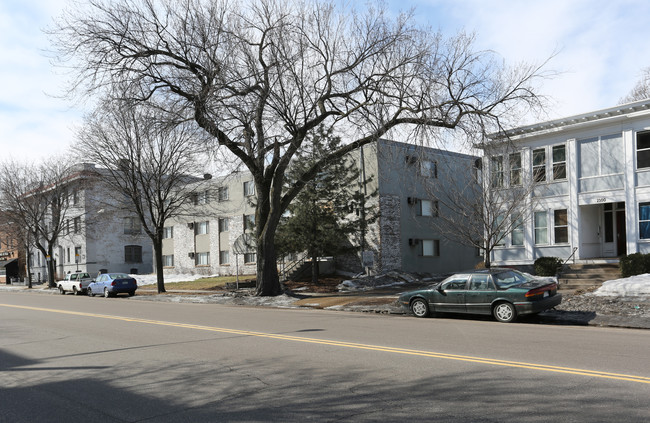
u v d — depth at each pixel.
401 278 31.30
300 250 30.92
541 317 13.94
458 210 25.50
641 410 5.34
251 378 7.34
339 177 30.14
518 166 24.50
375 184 32.31
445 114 18.62
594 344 9.49
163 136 26.84
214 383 7.11
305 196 29.95
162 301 26.06
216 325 13.90
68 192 50.66
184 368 8.18
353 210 31.09
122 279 31.19
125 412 5.92
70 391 6.98
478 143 19.66
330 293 26.12
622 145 21.69
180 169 32.59
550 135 23.72
